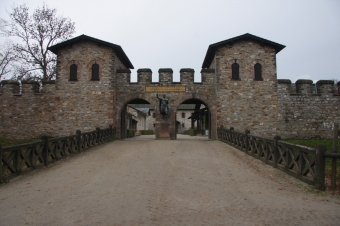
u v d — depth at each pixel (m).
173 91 21.83
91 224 5.04
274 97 21.34
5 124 21.72
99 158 12.41
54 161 11.26
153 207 5.94
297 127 21.44
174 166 10.57
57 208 5.88
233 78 21.28
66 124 21.42
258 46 21.55
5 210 5.78
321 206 6.05
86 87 21.56
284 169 9.37
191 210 5.79
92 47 21.77
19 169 8.77
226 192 7.18
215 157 12.78
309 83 21.77
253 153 12.73
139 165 10.75
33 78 30.83
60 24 29.86
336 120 21.72
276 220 5.27
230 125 21.05
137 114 47.41
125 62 25.78
